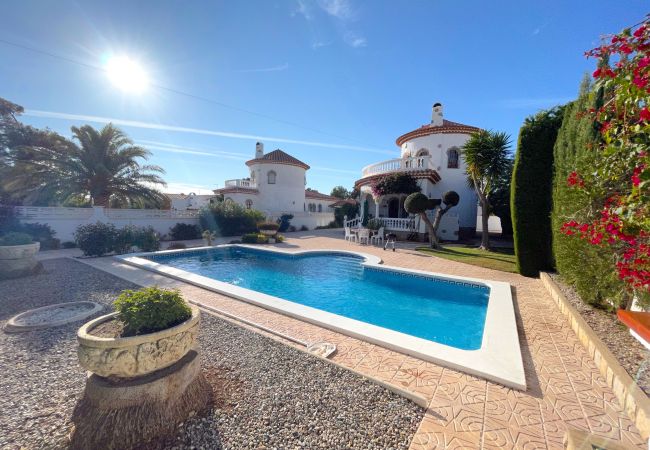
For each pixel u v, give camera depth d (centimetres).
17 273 891
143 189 2100
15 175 1744
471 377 374
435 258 1335
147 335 258
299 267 1302
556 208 733
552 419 297
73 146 1867
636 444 262
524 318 598
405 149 2552
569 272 620
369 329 506
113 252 1372
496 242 2102
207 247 1614
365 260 1261
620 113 277
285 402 313
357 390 337
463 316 745
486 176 1560
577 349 458
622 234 258
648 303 404
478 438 270
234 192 3253
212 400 313
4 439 260
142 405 258
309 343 466
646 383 280
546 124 945
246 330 509
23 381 353
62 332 498
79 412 261
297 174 3631
